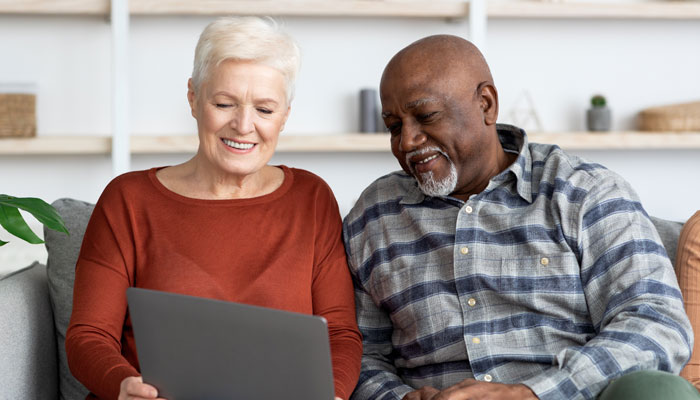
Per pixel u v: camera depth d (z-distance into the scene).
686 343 1.24
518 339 1.40
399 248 1.52
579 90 3.54
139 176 1.53
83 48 3.23
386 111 1.48
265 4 3.06
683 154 3.58
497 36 3.48
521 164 1.47
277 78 1.43
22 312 1.53
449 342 1.44
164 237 1.45
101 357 1.29
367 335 1.58
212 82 1.42
